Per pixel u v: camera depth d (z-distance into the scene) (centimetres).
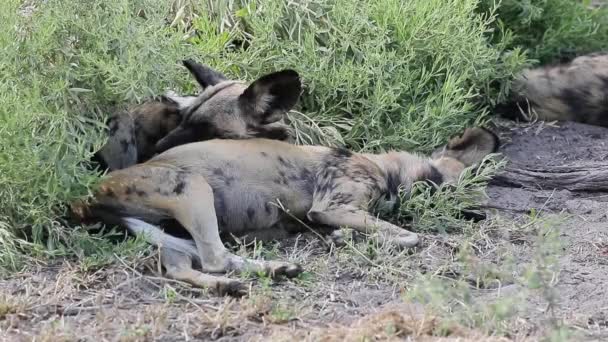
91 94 968
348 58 1187
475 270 860
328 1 1213
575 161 1245
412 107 1138
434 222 1026
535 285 764
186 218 902
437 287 774
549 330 760
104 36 959
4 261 873
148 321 793
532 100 1366
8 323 785
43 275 870
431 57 1213
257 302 812
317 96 1158
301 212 992
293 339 751
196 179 916
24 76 941
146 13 1016
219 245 897
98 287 853
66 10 951
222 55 1175
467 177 1053
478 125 1167
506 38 1323
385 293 873
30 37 954
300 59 1154
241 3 1226
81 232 912
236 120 1036
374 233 966
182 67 1113
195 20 1185
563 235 1027
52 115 907
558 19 1450
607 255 977
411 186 1041
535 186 1167
